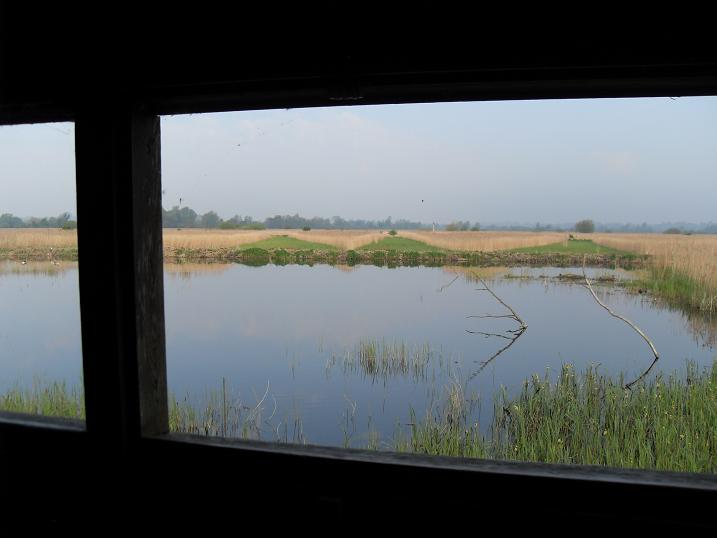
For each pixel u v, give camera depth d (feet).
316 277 74.38
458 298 54.19
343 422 19.54
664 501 4.11
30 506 5.44
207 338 36.22
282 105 5.04
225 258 93.61
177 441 5.05
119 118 4.97
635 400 18.47
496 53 4.29
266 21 4.66
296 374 26.55
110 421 5.06
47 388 19.94
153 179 5.26
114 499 5.17
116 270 4.96
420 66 4.40
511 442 16.92
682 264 50.49
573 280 62.34
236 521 4.94
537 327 38.68
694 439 15.24
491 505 4.40
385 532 4.62
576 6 4.17
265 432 18.54
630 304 45.73
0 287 47.39
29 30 5.12
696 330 34.88
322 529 4.73
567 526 4.27
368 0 4.47
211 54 4.75
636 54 4.09
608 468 4.44
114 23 4.91
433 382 24.85
